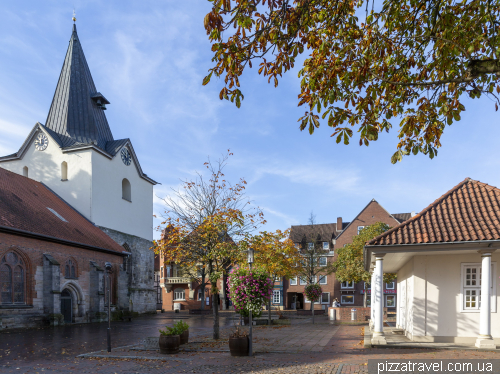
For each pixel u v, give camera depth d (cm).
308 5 713
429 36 774
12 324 2438
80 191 3931
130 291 4403
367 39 816
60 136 4181
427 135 823
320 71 785
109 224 4153
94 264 3288
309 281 4753
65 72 4412
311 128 809
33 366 1179
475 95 803
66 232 3095
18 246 2562
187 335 1553
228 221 1761
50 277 2747
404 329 1783
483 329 1322
